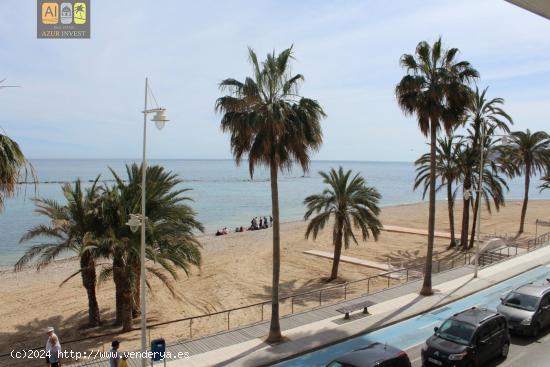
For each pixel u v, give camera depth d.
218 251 41.25
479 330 13.91
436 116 21.72
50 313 23.66
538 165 46.66
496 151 37.06
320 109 16.58
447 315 19.36
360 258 36.19
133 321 21.62
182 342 16.72
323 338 16.72
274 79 16.33
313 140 16.58
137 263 19.34
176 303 24.97
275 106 15.77
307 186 145.38
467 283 24.25
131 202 19.88
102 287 28.47
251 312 23.14
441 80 21.89
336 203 30.27
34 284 30.55
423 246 40.94
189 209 21.73
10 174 10.30
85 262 20.48
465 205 38.62
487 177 37.03
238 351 15.74
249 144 16.66
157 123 13.09
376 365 11.39
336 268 29.88
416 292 22.70
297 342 16.41
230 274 31.73
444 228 53.16
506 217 63.69
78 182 19.95
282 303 24.73
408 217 65.50
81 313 23.41
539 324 16.70
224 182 155.75
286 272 32.38
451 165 38.94
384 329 17.83
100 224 19.95
